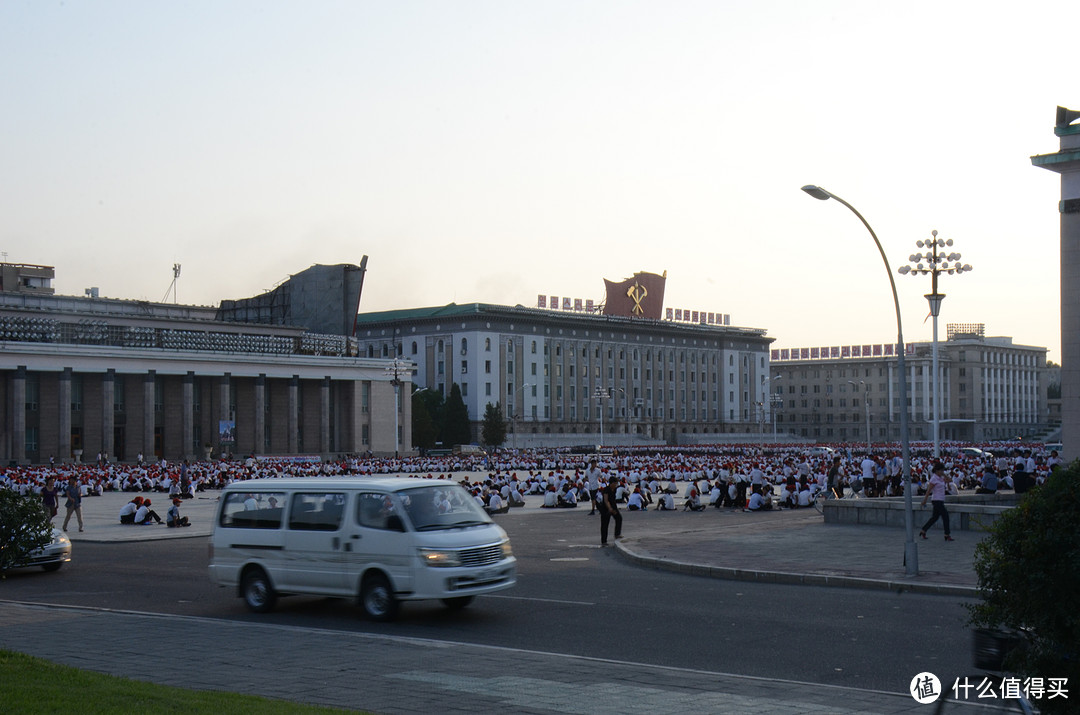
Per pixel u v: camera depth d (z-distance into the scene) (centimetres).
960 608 1894
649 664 1388
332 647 1458
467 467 9456
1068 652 846
